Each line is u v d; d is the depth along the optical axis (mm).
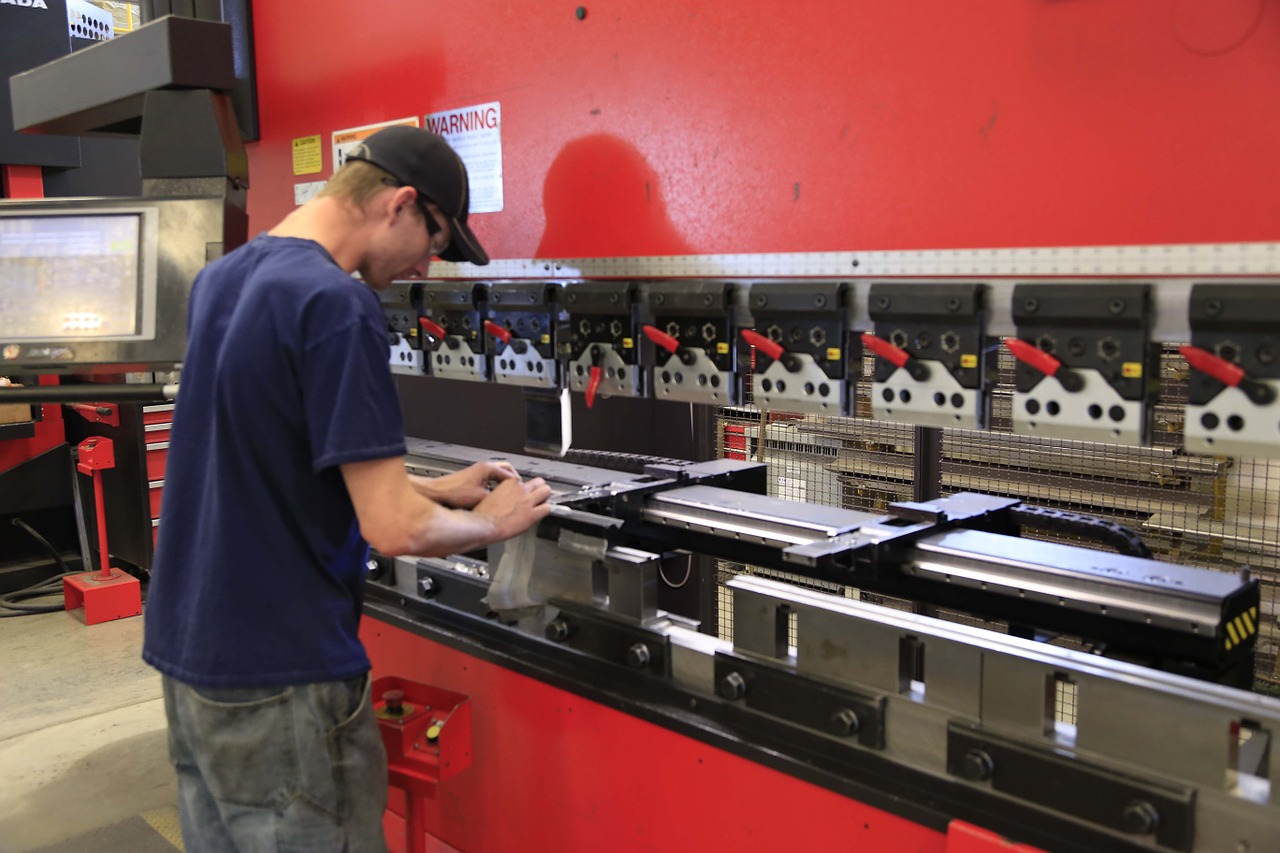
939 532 1764
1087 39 1324
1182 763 1290
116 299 2008
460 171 1688
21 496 4738
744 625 1735
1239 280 1243
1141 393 1339
